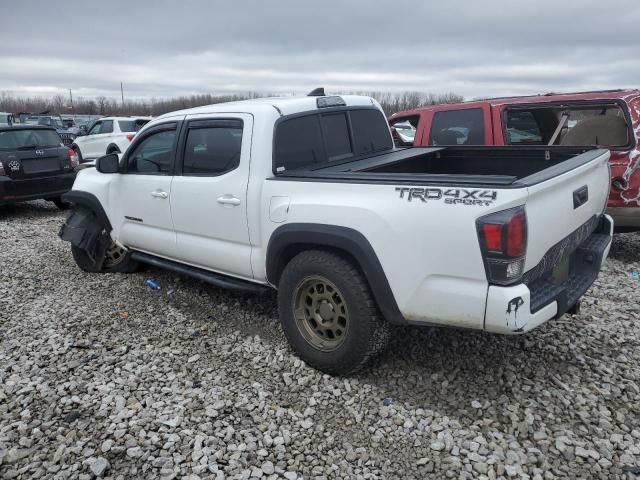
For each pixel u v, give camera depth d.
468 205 2.78
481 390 3.35
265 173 3.74
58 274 5.88
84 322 4.52
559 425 2.99
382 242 3.07
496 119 6.40
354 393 3.36
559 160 4.30
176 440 2.92
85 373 3.64
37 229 8.44
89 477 2.65
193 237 4.43
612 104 5.66
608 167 3.99
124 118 15.73
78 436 2.97
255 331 4.29
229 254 4.08
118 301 5.00
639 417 3.04
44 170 9.27
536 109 6.25
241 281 4.23
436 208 2.88
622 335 4.05
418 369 3.61
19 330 4.37
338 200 3.27
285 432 2.99
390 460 2.77
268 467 2.70
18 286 5.48
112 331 4.34
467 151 4.76
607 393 3.27
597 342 3.94
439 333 4.11
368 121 4.74
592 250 3.62
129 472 2.69
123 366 3.75
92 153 15.88
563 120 6.30
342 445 2.89
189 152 4.36
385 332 3.35
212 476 2.65
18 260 6.46
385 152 4.82
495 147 4.58
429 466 2.71
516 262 2.71
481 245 2.74
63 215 9.84
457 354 3.79
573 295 3.28
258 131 3.77
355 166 4.06
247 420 3.11
